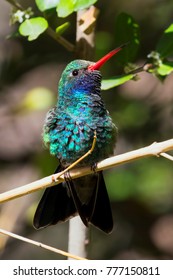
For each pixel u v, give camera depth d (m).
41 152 10.86
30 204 12.14
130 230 12.85
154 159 12.46
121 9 12.27
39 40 12.25
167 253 13.19
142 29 12.13
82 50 8.23
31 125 13.40
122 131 11.88
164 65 7.50
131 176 12.22
